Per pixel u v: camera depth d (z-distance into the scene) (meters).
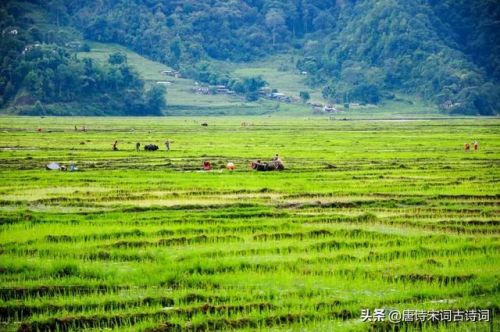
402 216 115.44
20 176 168.88
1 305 67.12
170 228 101.94
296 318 64.69
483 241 94.44
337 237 97.19
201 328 62.31
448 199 134.00
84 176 169.88
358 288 73.62
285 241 94.62
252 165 189.00
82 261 83.69
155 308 67.38
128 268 80.69
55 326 62.66
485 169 190.00
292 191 143.75
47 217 111.38
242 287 73.94
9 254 86.06
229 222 108.00
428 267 80.81
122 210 120.25
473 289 72.50
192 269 79.81
